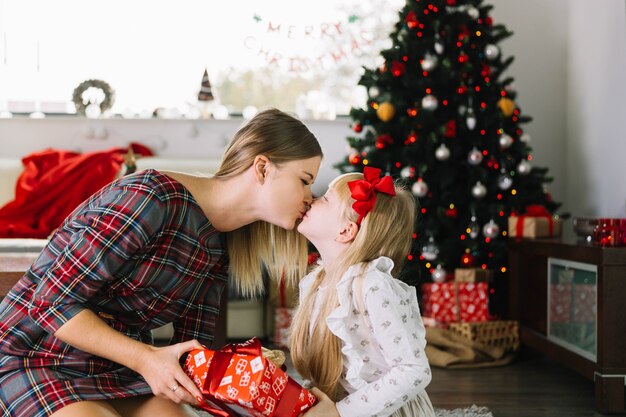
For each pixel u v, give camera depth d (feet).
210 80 17.79
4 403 5.18
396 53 13.94
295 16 17.80
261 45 17.81
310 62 17.84
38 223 14.47
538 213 13.42
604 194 14.69
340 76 17.89
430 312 13.26
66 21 17.60
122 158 15.35
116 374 5.48
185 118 17.04
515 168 14.12
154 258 5.46
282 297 13.64
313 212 6.05
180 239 5.52
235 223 5.84
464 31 13.88
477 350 12.72
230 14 17.79
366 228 5.93
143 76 17.74
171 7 17.72
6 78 17.53
